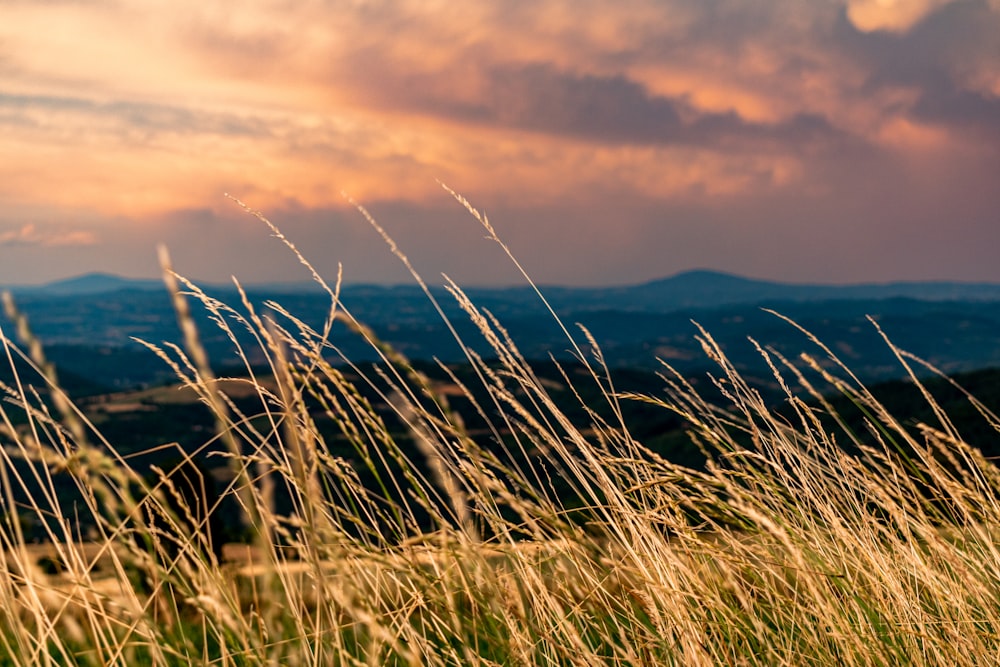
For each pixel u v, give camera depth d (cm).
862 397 270
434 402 196
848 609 249
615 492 229
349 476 193
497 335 230
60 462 155
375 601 204
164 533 179
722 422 263
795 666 234
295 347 187
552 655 226
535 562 218
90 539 175
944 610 247
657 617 220
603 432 240
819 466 272
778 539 228
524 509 199
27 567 171
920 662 233
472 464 197
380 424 187
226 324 180
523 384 226
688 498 238
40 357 126
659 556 232
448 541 199
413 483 190
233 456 158
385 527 197
